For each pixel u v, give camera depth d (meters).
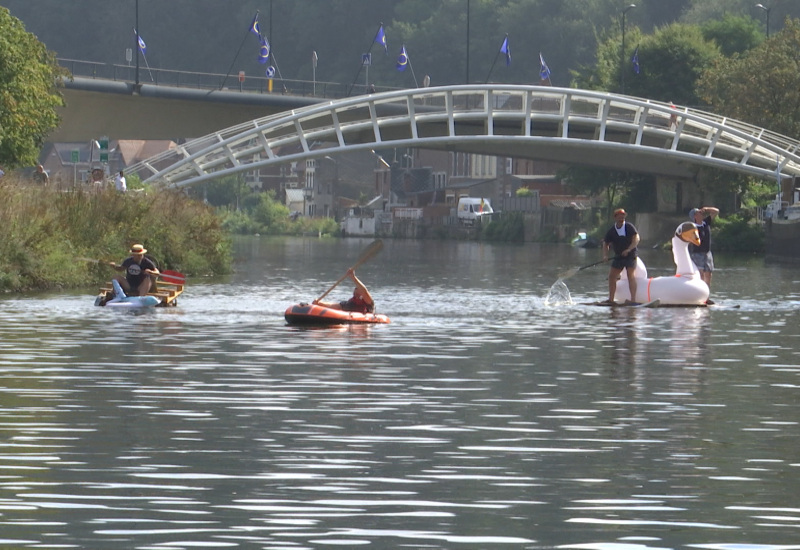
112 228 116.81
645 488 30.81
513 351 59.81
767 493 30.39
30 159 146.00
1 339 62.62
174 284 97.88
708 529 27.27
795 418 40.72
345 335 66.75
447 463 33.41
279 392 45.56
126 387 46.47
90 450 34.69
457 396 45.00
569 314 82.81
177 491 30.17
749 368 53.78
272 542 26.16
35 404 42.38
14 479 31.27
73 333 65.88
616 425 39.22
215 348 59.50
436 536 26.64
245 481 31.20
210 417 40.12
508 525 27.48
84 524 27.34
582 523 27.66
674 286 90.56
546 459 34.00
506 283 126.31
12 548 25.66
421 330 70.19
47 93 152.50
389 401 43.75
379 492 30.22
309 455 34.28
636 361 56.12
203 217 138.50
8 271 98.88
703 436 37.44
